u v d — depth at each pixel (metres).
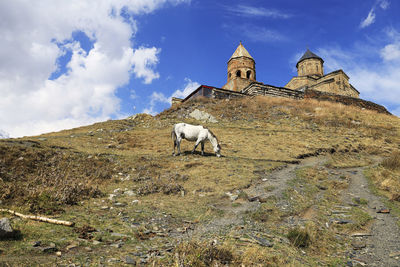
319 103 40.59
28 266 3.68
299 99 44.25
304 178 13.18
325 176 14.09
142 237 5.62
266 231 6.96
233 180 11.91
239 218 7.79
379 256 5.93
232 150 19.22
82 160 13.54
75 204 7.81
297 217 8.34
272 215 8.23
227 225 7.13
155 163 14.52
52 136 21.19
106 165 13.42
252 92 43.19
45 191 7.97
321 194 11.10
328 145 21.81
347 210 9.31
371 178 14.15
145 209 8.02
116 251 4.70
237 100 39.50
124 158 15.14
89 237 5.21
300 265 5.11
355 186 12.80
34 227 5.34
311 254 5.91
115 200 8.79
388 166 16.59
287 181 12.25
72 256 4.26
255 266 4.69
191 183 11.52
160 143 20.92
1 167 10.20
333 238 6.96
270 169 14.34
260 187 11.27
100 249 4.73
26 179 9.70
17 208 6.50
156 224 6.74
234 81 49.28
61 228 5.57
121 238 5.44
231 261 4.72
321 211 9.06
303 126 29.53
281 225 7.55
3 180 8.97
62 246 4.62
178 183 11.35
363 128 30.20
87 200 8.41
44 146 15.13
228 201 9.48
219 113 33.22
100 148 17.95
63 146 16.47
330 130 28.80
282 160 16.94
